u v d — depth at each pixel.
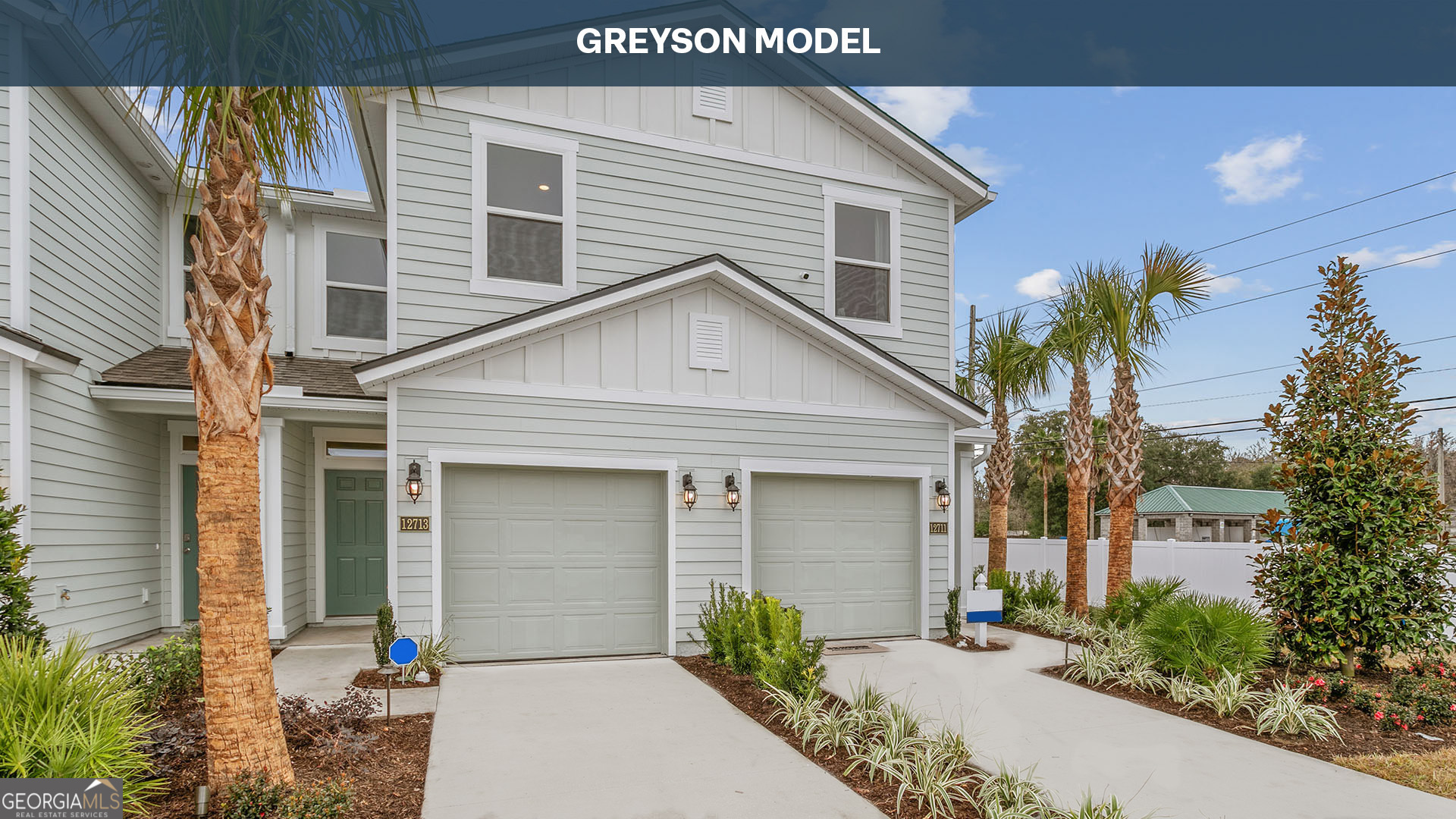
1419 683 6.83
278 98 4.67
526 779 5.05
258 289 4.35
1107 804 4.73
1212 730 6.38
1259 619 8.09
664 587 9.30
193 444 10.72
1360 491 7.76
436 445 8.48
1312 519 7.95
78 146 8.73
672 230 10.24
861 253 11.39
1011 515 50.38
